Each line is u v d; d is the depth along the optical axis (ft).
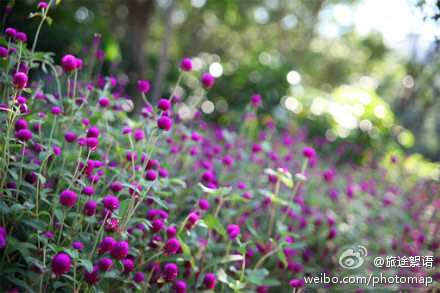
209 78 6.92
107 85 6.68
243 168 10.09
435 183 12.39
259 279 5.26
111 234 4.47
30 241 4.48
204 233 6.43
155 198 4.64
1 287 4.10
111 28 32.09
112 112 6.89
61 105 6.02
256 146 8.58
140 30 23.44
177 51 42.04
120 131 6.35
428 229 10.13
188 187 7.14
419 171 17.22
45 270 3.89
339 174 14.39
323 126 21.95
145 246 5.36
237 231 5.49
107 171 6.06
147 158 4.61
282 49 44.24
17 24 15.88
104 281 4.69
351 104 21.39
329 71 46.39
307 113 22.12
